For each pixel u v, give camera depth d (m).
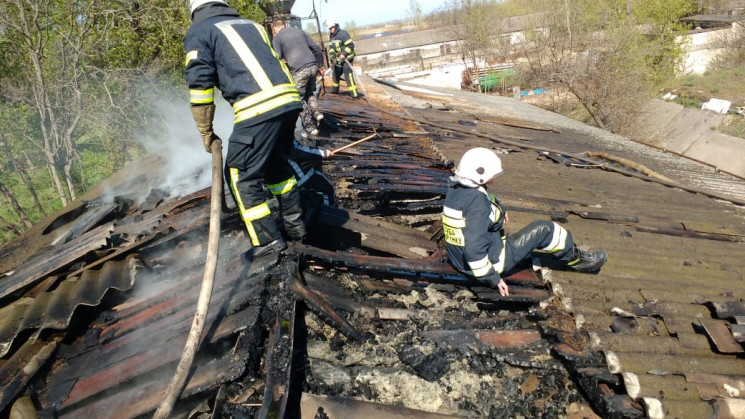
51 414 2.47
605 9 25.94
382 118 7.96
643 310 3.12
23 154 15.72
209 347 2.66
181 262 3.63
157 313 3.01
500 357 2.72
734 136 21.72
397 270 3.24
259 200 3.10
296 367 2.60
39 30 13.54
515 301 3.13
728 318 3.01
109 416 2.39
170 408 2.17
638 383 2.41
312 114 6.48
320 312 2.84
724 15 41.75
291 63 6.43
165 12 16.88
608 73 23.66
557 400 2.53
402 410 2.35
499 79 38.22
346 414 2.31
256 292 2.88
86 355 2.86
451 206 2.93
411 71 53.69
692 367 2.61
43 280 3.54
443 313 3.13
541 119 12.20
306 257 3.26
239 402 2.33
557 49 26.28
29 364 2.75
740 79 31.03
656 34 30.53
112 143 17.09
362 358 2.74
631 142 10.60
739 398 2.41
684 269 3.96
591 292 3.25
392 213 4.39
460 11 49.72
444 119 9.28
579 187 5.78
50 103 14.83
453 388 2.59
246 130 2.83
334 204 4.18
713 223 5.14
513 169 6.14
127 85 16.08
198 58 2.74
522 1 51.19
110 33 16.12
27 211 17.62
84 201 5.67
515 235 3.17
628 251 4.18
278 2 8.78
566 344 2.72
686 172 8.06
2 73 14.84
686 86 31.58
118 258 3.58
